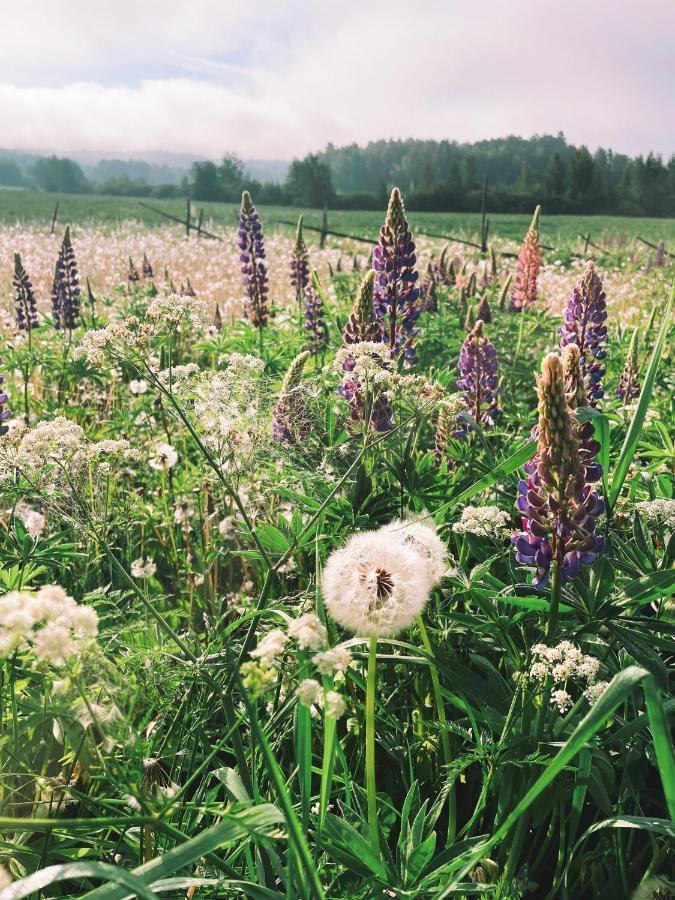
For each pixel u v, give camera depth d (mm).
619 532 662
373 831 402
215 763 537
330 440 786
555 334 1819
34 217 9156
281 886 426
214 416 694
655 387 1418
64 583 722
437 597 592
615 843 497
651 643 500
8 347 1677
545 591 557
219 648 553
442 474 770
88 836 450
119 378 1286
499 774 498
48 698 431
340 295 2424
